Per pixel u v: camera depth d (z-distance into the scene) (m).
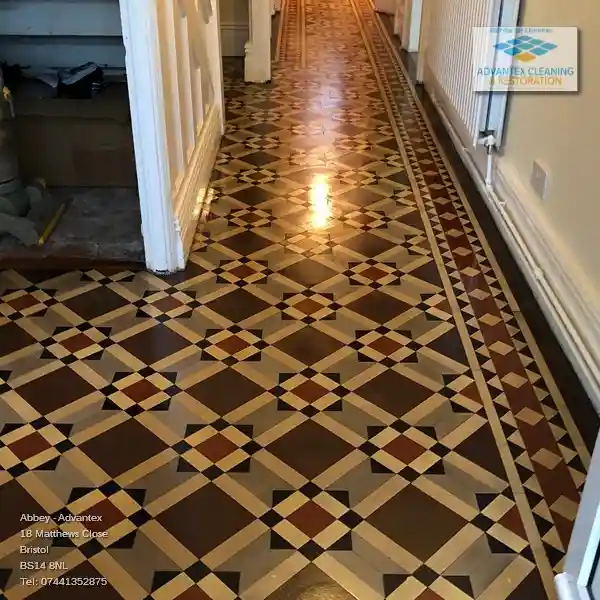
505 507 1.80
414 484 1.86
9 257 2.81
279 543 1.70
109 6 3.34
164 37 2.52
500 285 2.72
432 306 2.59
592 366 2.16
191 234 2.96
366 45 5.97
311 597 1.58
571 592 1.50
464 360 2.32
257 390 2.18
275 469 1.90
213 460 1.93
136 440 1.99
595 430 2.04
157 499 1.81
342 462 1.93
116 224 3.06
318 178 3.58
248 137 4.05
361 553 1.68
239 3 5.37
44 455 1.93
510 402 2.14
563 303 2.42
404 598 1.58
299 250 2.94
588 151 2.33
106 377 2.22
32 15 3.36
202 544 1.69
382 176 3.61
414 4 5.60
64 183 3.34
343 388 2.19
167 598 1.57
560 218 2.56
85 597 1.57
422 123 4.30
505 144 3.22
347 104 4.59
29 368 2.25
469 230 3.12
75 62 3.67
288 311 2.55
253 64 4.91
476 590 1.60
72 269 2.76
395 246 2.98
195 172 3.16
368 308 2.57
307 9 7.21
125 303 2.57
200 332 2.43
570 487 1.86
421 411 2.11
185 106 2.99
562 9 2.56
